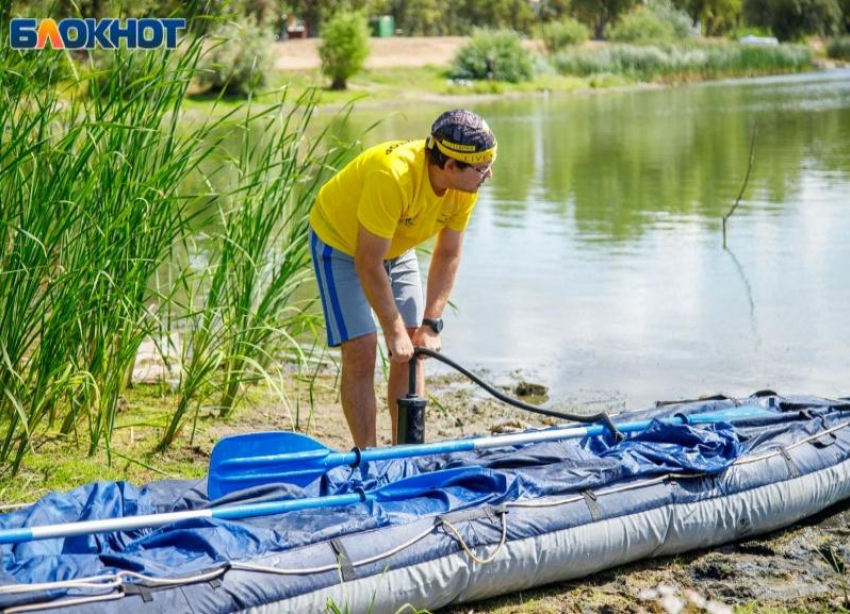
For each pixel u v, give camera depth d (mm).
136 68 6148
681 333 8250
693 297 9250
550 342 8133
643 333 8289
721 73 52500
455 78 45406
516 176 17172
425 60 48062
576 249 11344
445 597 4172
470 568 4188
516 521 4328
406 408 4988
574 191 15430
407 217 4988
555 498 4473
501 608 4293
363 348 5176
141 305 5805
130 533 4129
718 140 21359
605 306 9070
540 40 66438
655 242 11578
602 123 26719
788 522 4949
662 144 21031
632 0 77062
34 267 5293
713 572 4574
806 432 5215
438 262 5395
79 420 5996
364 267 4906
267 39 28125
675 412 5594
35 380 5727
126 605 3588
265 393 6980
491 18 81938
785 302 9031
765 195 14344
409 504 4363
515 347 8031
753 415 5480
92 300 5508
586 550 4426
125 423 6121
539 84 45688
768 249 11023
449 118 4809
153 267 5926
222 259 6258
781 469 4934
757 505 4820
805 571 4566
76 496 4273
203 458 5727
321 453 4605
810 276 9859
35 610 3504
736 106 31047
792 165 17109
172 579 3697
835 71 57312
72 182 5465
